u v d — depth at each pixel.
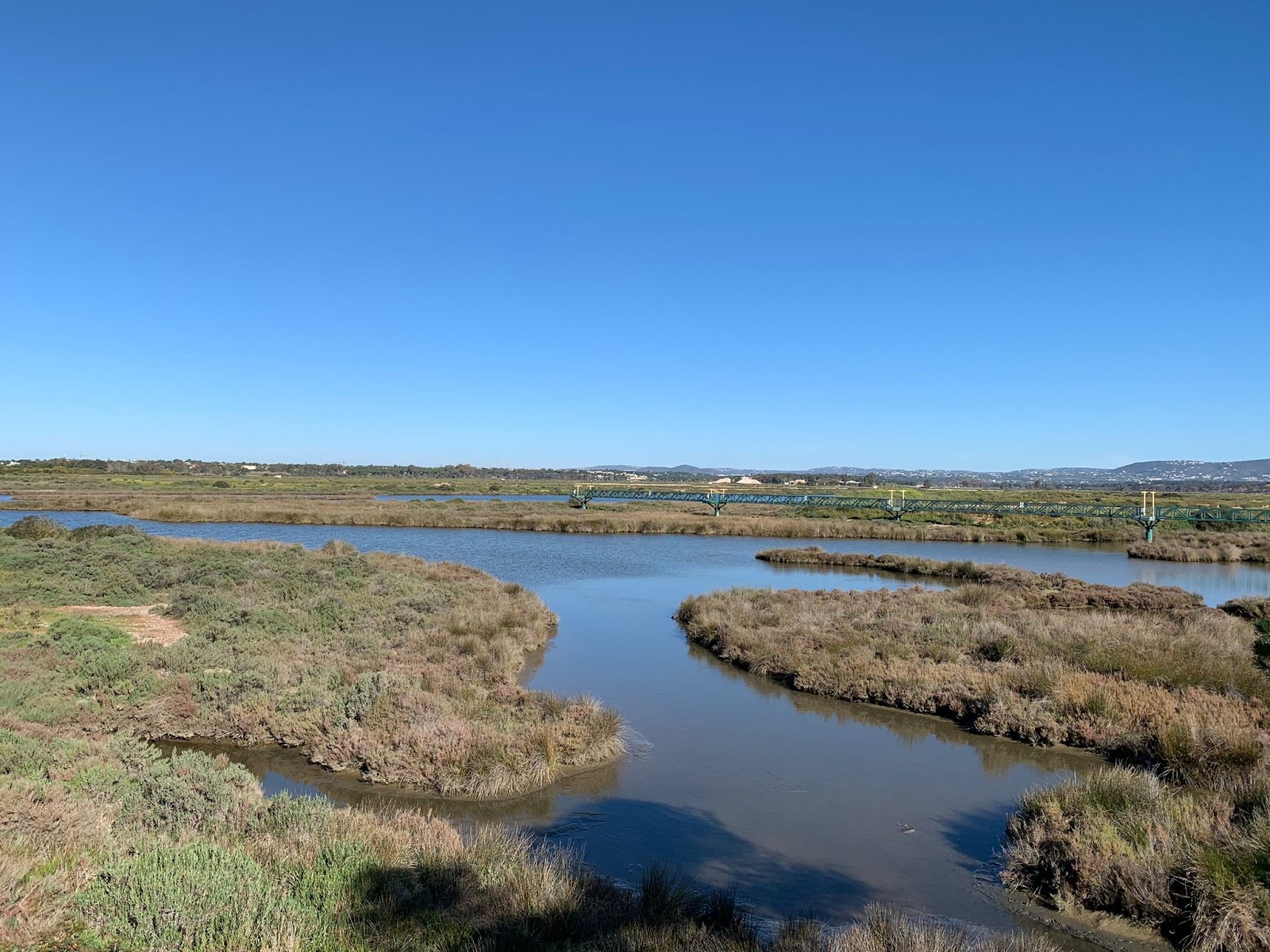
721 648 20.39
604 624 25.11
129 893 5.53
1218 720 12.46
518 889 6.86
